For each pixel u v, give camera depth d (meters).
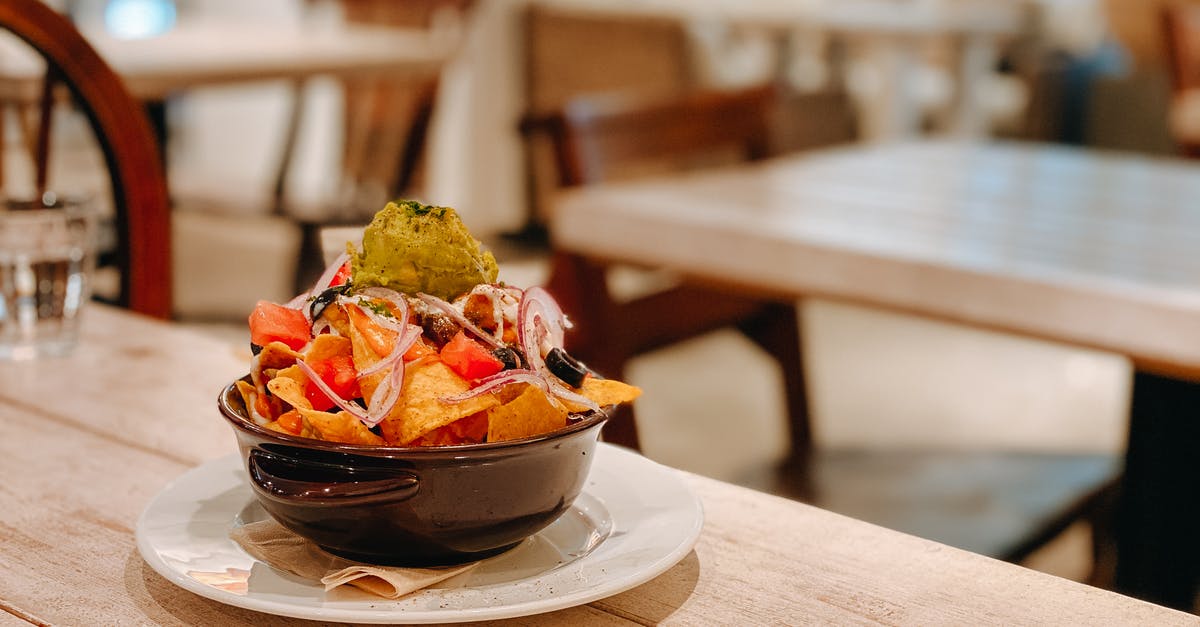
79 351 1.43
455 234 1.07
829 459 1.84
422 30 3.72
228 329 3.34
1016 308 1.70
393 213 1.07
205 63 2.64
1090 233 1.89
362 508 1.03
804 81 5.02
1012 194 2.13
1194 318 1.58
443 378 1.04
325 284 1.12
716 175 2.26
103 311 1.54
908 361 3.62
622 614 1.05
